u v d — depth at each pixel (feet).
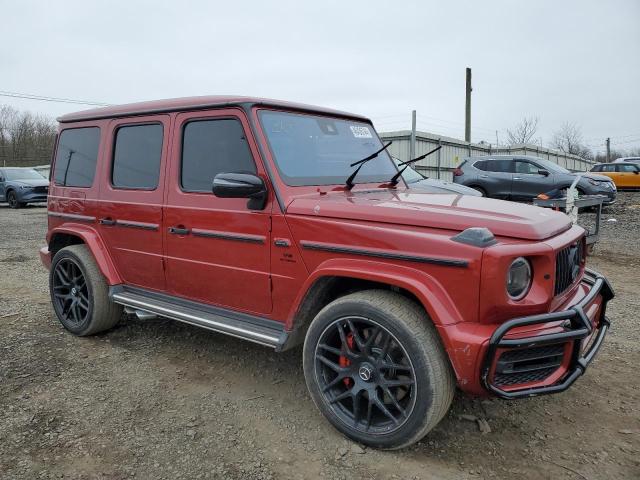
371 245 8.89
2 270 23.71
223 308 11.53
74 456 8.98
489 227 8.46
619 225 40.86
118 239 13.56
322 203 9.75
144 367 12.69
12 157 159.63
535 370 8.34
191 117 11.73
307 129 11.76
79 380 11.92
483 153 84.84
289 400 11.03
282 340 9.95
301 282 9.87
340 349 9.51
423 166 67.36
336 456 9.00
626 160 106.93
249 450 9.20
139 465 8.75
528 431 9.80
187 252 11.78
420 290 8.23
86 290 14.64
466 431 9.80
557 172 47.06
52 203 15.76
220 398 11.11
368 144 13.52
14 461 8.82
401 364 8.71
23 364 12.78
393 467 8.70
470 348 7.78
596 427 9.94
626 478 8.42
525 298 8.08
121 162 13.58
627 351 13.60
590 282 10.36
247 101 10.69
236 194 9.87
